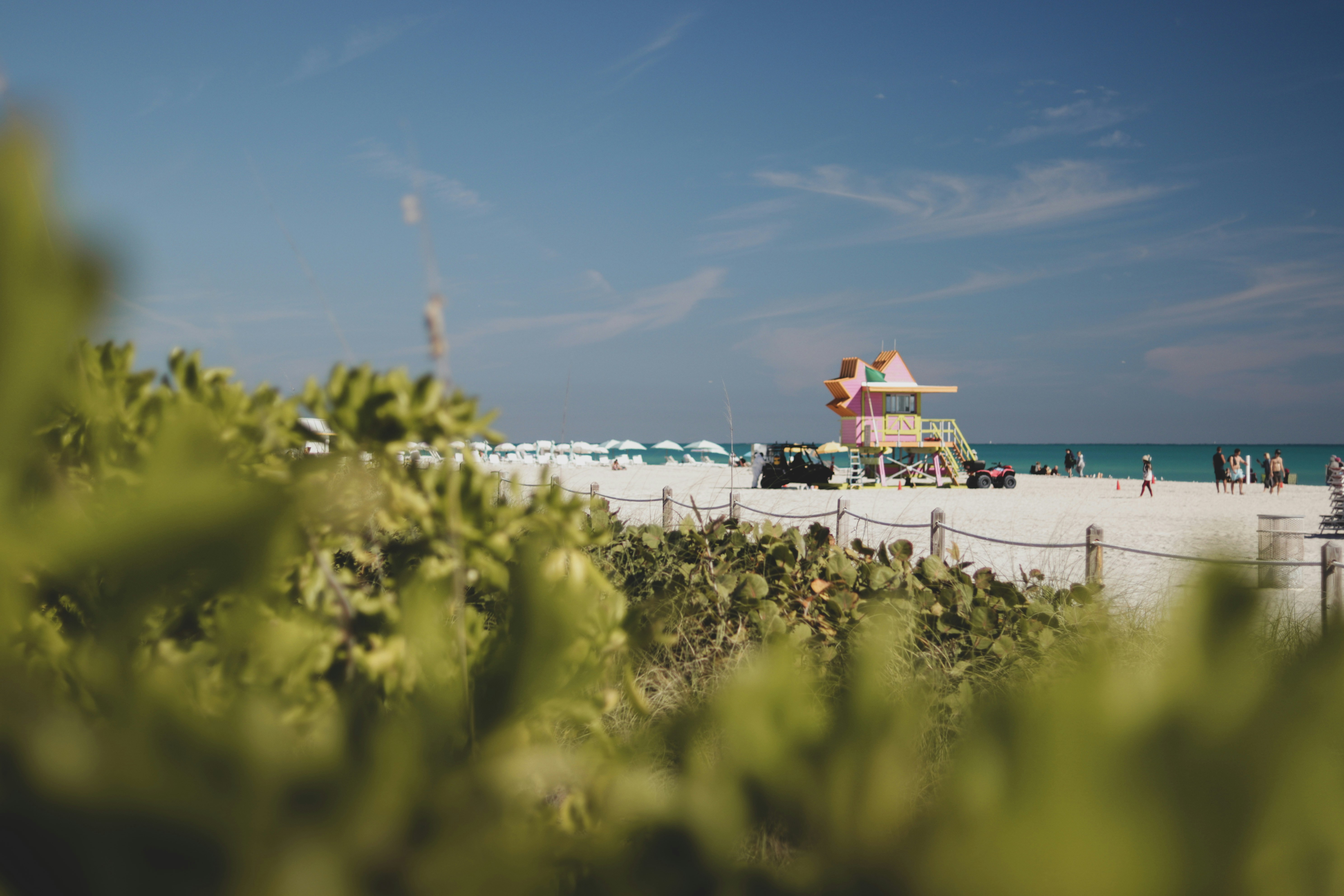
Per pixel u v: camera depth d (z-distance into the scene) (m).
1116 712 0.53
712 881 0.62
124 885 0.62
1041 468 71.00
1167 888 0.49
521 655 0.92
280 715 0.97
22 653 0.82
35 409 0.63
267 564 0.70
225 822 0.62
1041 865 0.51
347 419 1.20
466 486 1.22
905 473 39.66
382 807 0.66
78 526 0.67
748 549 6.22
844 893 0.57
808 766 0.61
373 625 1.27
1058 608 5.07
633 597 5.26
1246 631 0.53
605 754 0.91
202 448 0.73
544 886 0.73
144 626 1.00
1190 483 49.28
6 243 0.59
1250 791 0.49
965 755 0.55
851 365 39.84
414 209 0.89
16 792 0.62
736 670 0.70
